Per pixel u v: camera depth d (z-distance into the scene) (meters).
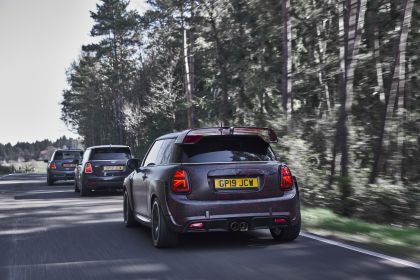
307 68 19.95
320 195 11.51
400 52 13.29
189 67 38.41
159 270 6.08
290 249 7.07
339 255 6.54
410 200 10.19
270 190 7.29
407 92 15.61
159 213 7.32
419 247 6.94
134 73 52.44
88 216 11.68
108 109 68.00
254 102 25.64
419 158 13.12
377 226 8.73
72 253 7.31
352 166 12.08
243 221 7.11
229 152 7.39
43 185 25.58
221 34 26.38
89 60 68.69
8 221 11.18
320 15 20.16
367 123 14.07
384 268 5.78
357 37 13.77
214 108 30.38
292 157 12.28
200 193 7.09
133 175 9.38
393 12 17.30
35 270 6.31
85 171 17.28
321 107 20.22
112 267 6.32
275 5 22.39
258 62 26.20
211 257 6.71
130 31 56.69
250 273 5.78
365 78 17.09
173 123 42.09
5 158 181.12
